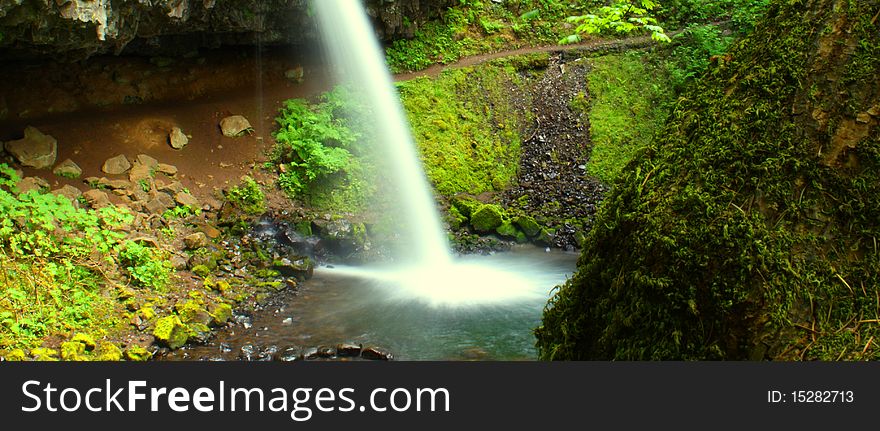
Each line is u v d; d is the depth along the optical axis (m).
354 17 12.55
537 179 12.20
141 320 6.50
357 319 7.25
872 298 1.62
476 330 6.85
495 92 13.51
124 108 10.30
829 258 1.67
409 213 10.80
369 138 11.55
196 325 6.64
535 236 10.78
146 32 9.16
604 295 2.11
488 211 10.91
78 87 9.98
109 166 9.20
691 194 1.83
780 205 1.72
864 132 1.67
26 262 6.47
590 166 12.28
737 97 1.91
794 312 1.64
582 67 14.02
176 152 10.14
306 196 10.51
